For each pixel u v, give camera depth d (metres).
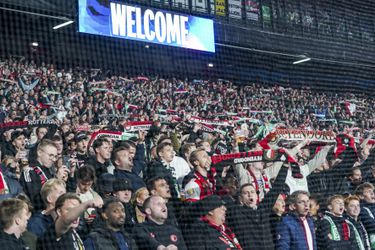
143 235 4.97
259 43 13.47
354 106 15.12
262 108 13.70
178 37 12.22
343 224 6.25
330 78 15.27
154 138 7.37
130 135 7.13
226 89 13.77
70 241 4.31
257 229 5.58
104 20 11.12
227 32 13.08
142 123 7.41
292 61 14.83
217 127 9.21
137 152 6.68
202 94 13.11
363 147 8.51
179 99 12.28
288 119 13.65
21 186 5.14
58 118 9.15
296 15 14.00
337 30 14.48
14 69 10.56
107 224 4.77
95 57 11.84
